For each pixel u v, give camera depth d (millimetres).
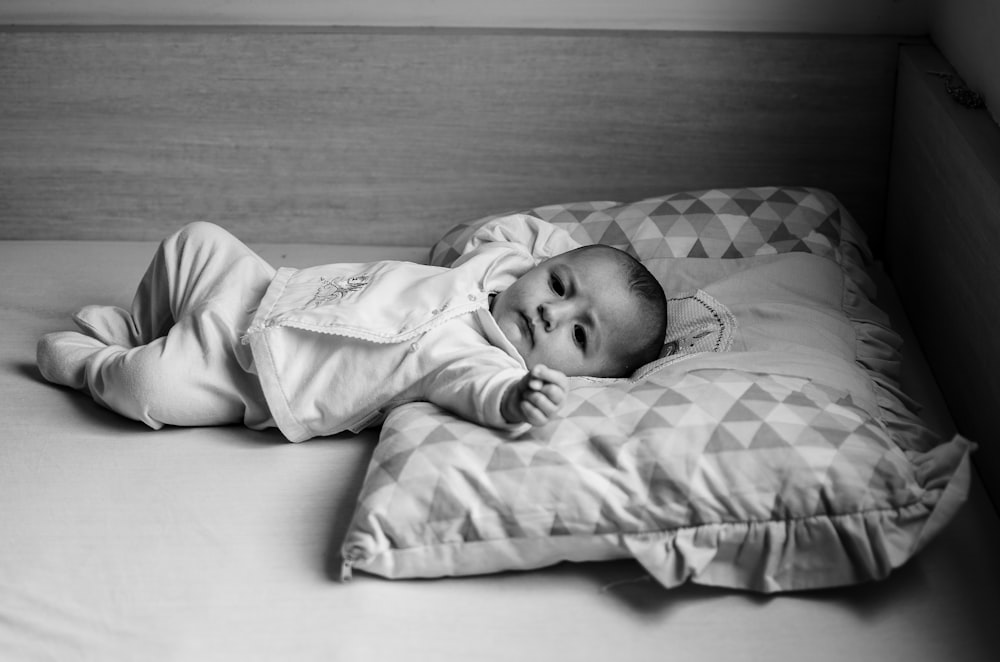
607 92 1949
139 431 1439
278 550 1226
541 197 2031
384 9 1982
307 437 1413
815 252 1678
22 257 1956
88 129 2014
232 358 1433
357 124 1990
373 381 1378
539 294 1437
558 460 1188
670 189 2014
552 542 1166
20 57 1968
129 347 1595
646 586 1182
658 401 1248
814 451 1167
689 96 1946
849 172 1981
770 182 1999
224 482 1333
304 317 1404
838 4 1930
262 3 1989
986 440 1350
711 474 1161
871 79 1921
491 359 1347
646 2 1950
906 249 1808
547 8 1969
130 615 1141
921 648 1093
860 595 1160
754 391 1248
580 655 1096
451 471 1191
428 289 1451
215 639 1112
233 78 1970
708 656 1094
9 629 1123
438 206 2043
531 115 1972
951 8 1785
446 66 1944
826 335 1466
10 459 1374
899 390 1446
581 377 1407
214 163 2029
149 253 1984
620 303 1421
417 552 1173
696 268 1650
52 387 1535
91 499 1302
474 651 1100
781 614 1144
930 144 1667
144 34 1949
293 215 2061
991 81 1562
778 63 1919
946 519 1133
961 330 1464
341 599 1161
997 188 1327
